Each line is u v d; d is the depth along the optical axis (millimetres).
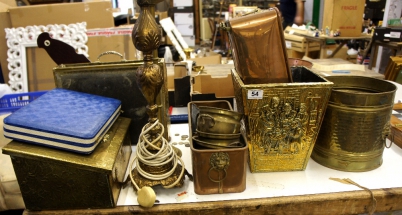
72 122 777
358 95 801
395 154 1019
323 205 808
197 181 809
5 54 2105
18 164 736
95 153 772
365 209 827
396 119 1146
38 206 776
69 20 2049
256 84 822
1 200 1278
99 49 2004
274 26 809
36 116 787
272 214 807
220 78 1453
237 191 831
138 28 742
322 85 793
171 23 2025
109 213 775
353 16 3348
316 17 4875
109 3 2049
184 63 1601
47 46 1147
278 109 824
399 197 820
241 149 774
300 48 3422
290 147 879
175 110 1424
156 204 796
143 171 827
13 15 2031
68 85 983
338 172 918
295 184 865
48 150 745
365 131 845
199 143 820
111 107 902
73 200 772
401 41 2891
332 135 890
